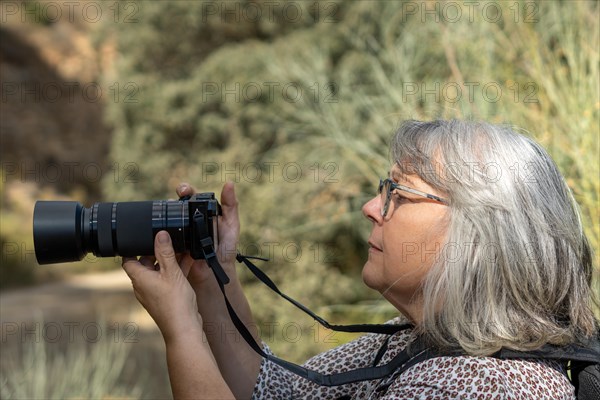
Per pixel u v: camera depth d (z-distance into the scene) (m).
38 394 4.33
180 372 1.32
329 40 6.85
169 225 1.43
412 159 1.38
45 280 12.08
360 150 4.64
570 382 1.33
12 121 16.09
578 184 2.69
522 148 1.37
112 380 4.89
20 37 17.11
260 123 7.43
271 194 5.80
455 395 1.23
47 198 15.21
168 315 1.36
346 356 1.63
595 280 2.06
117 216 1.44
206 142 8.45
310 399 1.64
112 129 16.70
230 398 1.31
